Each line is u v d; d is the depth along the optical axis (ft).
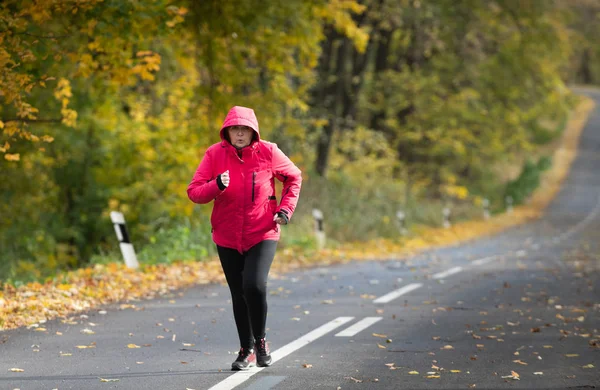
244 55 82.74
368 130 170.60
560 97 235.61
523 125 277.03
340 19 89.15
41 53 57.77
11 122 55.36
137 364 35.83
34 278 68.49
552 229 173.68
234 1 73.10
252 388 31.73
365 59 154.51
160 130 102.17
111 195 100.22
